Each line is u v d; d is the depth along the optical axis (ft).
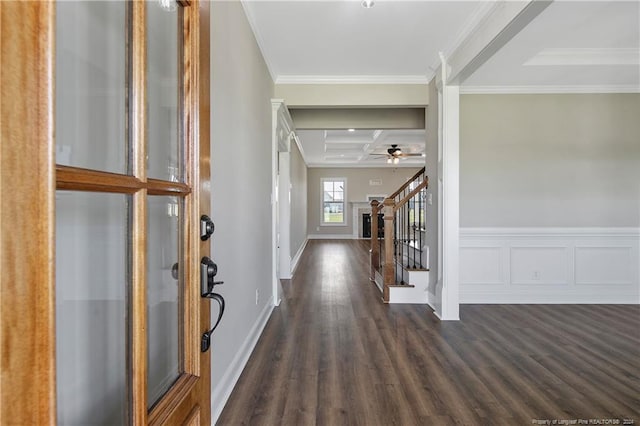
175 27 3.05
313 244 34.91
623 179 13.96
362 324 11.31
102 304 2.53
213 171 6.22
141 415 2.33
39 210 1.51
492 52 9.20
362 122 17.16
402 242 18.19
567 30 9.46
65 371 2.39
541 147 13.98
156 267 3.16
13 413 1.40
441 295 11.90
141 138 2.37
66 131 2.30
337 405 6.75
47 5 1.53
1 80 1.33
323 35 10.39
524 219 14.03
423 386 7.45
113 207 2.42
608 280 13.99
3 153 1.34
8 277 1.37
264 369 8.20
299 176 27.66
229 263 7.23
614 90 13.80
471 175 14.03
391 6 8.89
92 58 2.48
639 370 8.21
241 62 8.27
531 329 10.93
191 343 3.02
